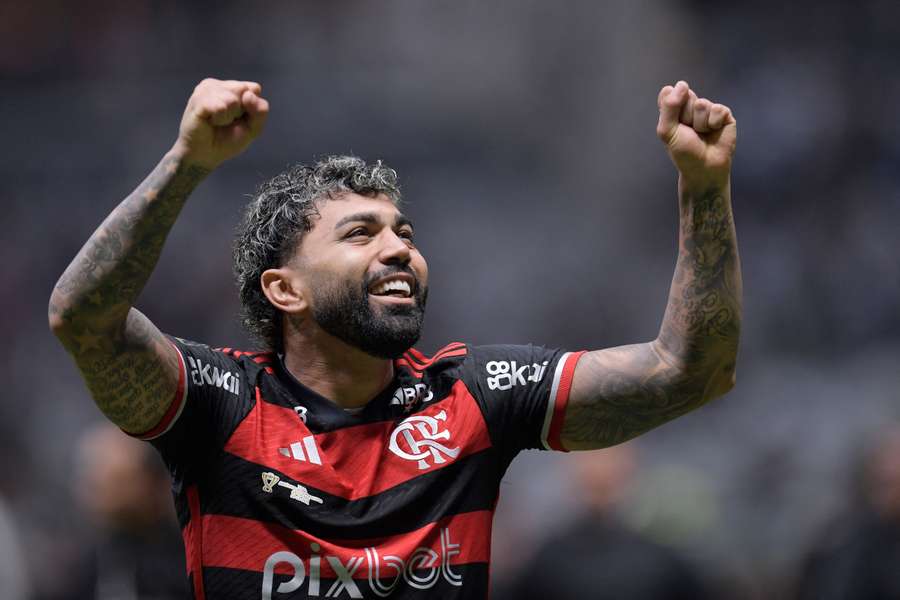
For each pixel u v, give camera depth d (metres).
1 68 55.88
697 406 10.55
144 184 9.38
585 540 19.17
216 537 9.74
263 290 10.68
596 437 10.59
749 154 52.12
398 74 55.53
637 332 47.03
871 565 18.28
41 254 51.28
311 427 10.12
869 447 19.34
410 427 10.17
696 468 37.25
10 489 40.72
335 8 57.19
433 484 9.95
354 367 10.40
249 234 10.93
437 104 55.06
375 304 10.19
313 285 10.35
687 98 10.08
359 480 9.90
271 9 57.31
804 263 47.41
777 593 31.28
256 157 52.47
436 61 56.12
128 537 16.31
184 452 9.97
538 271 49.53
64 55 56.47
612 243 50.88
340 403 10.46
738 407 40.81
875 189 50.41
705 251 10.26
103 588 16.39
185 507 10.01
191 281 49.50
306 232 10.47
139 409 9.65
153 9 57.47
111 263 9.28
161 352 9.73
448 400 10.35
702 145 10.02
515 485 34.59
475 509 10.05
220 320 48.62
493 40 56.25
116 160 52.91
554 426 10.49
